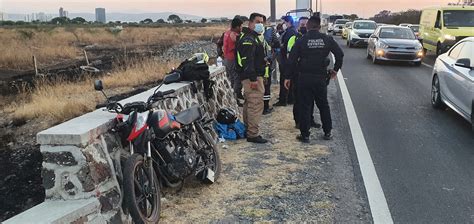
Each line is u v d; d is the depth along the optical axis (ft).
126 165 13.12
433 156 21.43
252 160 20.67
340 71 53.52
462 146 23.04
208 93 24.30
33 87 55.36
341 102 34.88
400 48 59.36
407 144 23.45
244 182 17.97
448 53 31.81
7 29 189.47
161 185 16.94
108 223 12.78
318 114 30.99
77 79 57.31
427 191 17.21
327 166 19.89
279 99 33.14
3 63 83.30
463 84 26.20
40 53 93.81
